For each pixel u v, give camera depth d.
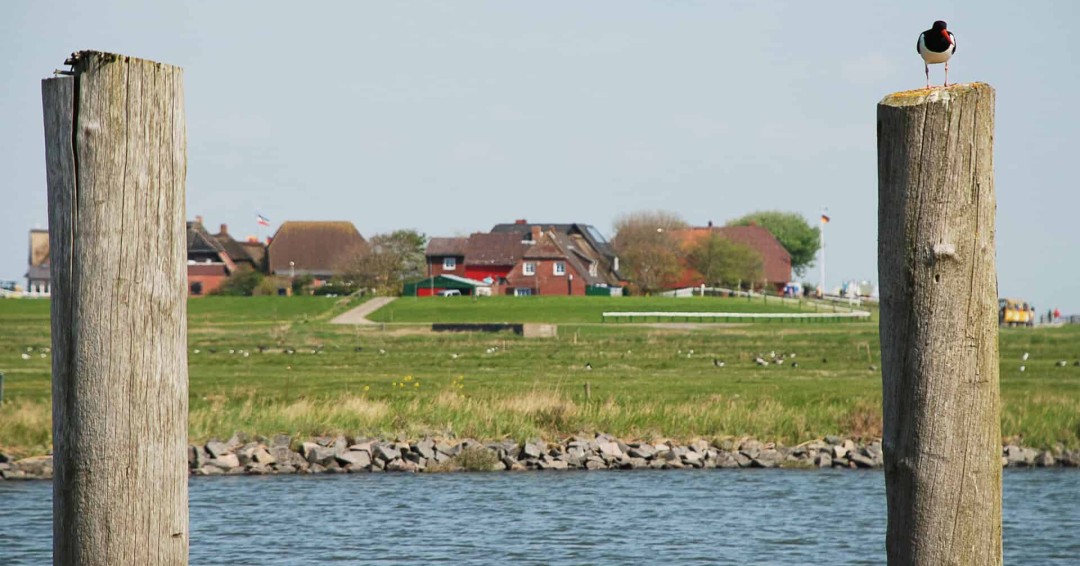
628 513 91.75
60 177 18.31
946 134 18.91
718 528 85.50
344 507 93.50
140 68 18.39
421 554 75.25
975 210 19.05
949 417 19.14
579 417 130.25
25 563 70.94
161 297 18.67
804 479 110.62
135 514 18.55
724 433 129.38
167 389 18.80
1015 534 83.31
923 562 19.27
